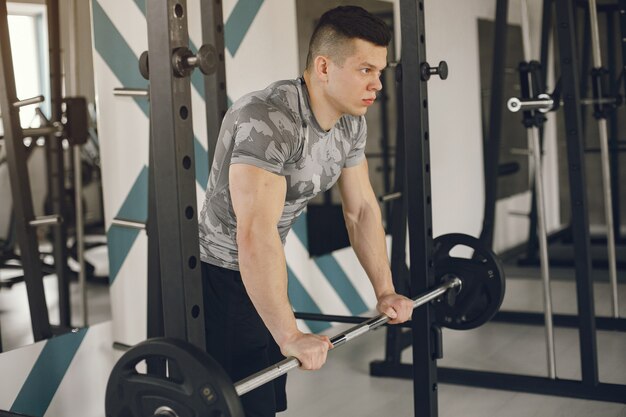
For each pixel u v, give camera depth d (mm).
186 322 1806
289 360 1906
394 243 3990
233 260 2385
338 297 4742
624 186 6996
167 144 1767
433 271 2617
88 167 3443
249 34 4098
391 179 5297
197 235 1832
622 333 4668
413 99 2510
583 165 3648
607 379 3906
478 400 3721
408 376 4012
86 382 3500
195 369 1657
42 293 3312
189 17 3828
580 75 6699
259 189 2020
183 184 1785
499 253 6621
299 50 4441
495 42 4758
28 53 3203
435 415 2648
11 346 3203
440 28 5637
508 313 4988
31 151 3250
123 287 3600
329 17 2125
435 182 5637
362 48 2082
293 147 2139
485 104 6332
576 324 4812
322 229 4613
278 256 1999
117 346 3502
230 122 2209
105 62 3463
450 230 5855
